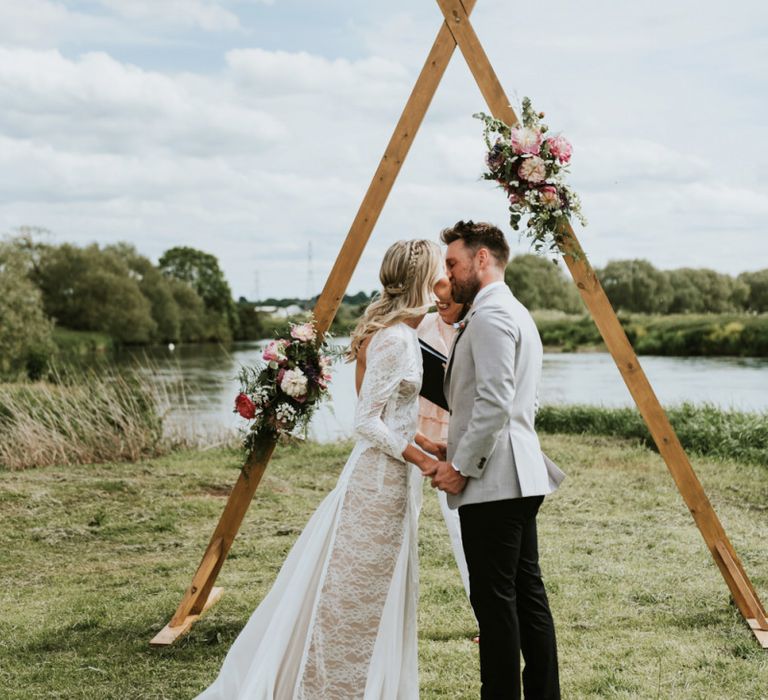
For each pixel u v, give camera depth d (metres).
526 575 2.95
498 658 2.79
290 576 3.07
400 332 2.99
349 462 3.04
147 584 4.69
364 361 3.10
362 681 2.89
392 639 2.92
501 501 2.80
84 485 7.21
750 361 29.62
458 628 3.94
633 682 3.27
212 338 55.16
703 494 3.87
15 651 3.69
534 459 2.86
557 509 6.36
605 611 4.12
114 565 5.13
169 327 51.25
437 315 3.55
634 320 35.25
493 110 3.63
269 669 2.85
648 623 3.96
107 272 44.81
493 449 2.79
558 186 3.48
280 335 3.76
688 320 34.44
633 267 36.50
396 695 2.92
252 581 4.71
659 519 6.04
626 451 8.69
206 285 57.03
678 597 4.32
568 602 4.25
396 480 2.97
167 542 5.64
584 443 9.28
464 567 3.80
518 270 35.91
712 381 21.44
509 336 2.79
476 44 3.63
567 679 3.32
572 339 35.28
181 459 8.76
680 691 3.20
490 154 3.49
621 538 5.51
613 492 6.89
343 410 14.09
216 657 3.62
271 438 3.84
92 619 4.07
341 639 2.88
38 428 8.71
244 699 2.78
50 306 43.53
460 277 2.98
